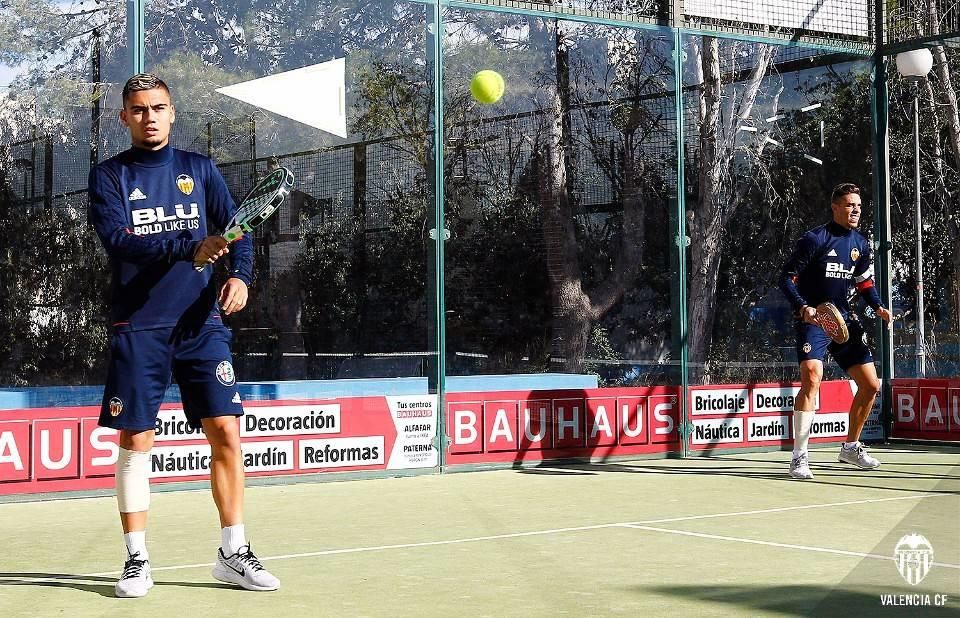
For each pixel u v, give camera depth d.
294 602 3.59
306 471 7.08
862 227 9.16
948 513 3.49
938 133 12.10
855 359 7.49
